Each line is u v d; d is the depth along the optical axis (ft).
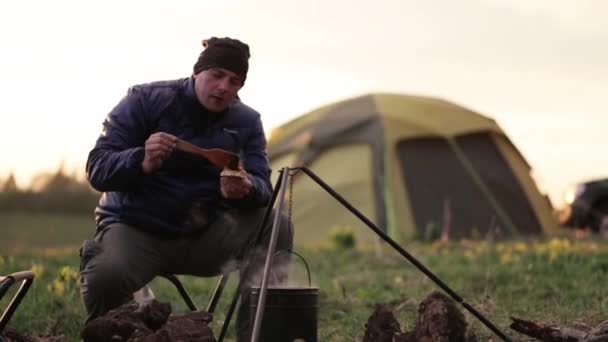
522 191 58.23
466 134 58.44
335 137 58.29
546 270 31.45
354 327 20.49
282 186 14.11
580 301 23.21
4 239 71.26
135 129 17.51
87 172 17.15
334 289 28.27
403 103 59.77
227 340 19.90
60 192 98.27
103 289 17.19
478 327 19.29
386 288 28.86
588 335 14.98
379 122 58.08
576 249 38.01
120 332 14.56
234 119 18.16
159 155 16.11
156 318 15.21
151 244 17.61
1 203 95.50
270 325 14.44
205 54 17.44
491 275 30.09
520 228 57.11
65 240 73.20
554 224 59.47
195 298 25.82
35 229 82.12
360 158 57.41
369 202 55.98
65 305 22.86
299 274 34.37
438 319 14.52
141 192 17.61
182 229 17.70
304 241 55.88
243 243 17.85
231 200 17.81
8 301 23.58
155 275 17.95
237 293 15.20
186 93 17.61
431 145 57.82
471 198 56.90
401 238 53.98
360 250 45.29
